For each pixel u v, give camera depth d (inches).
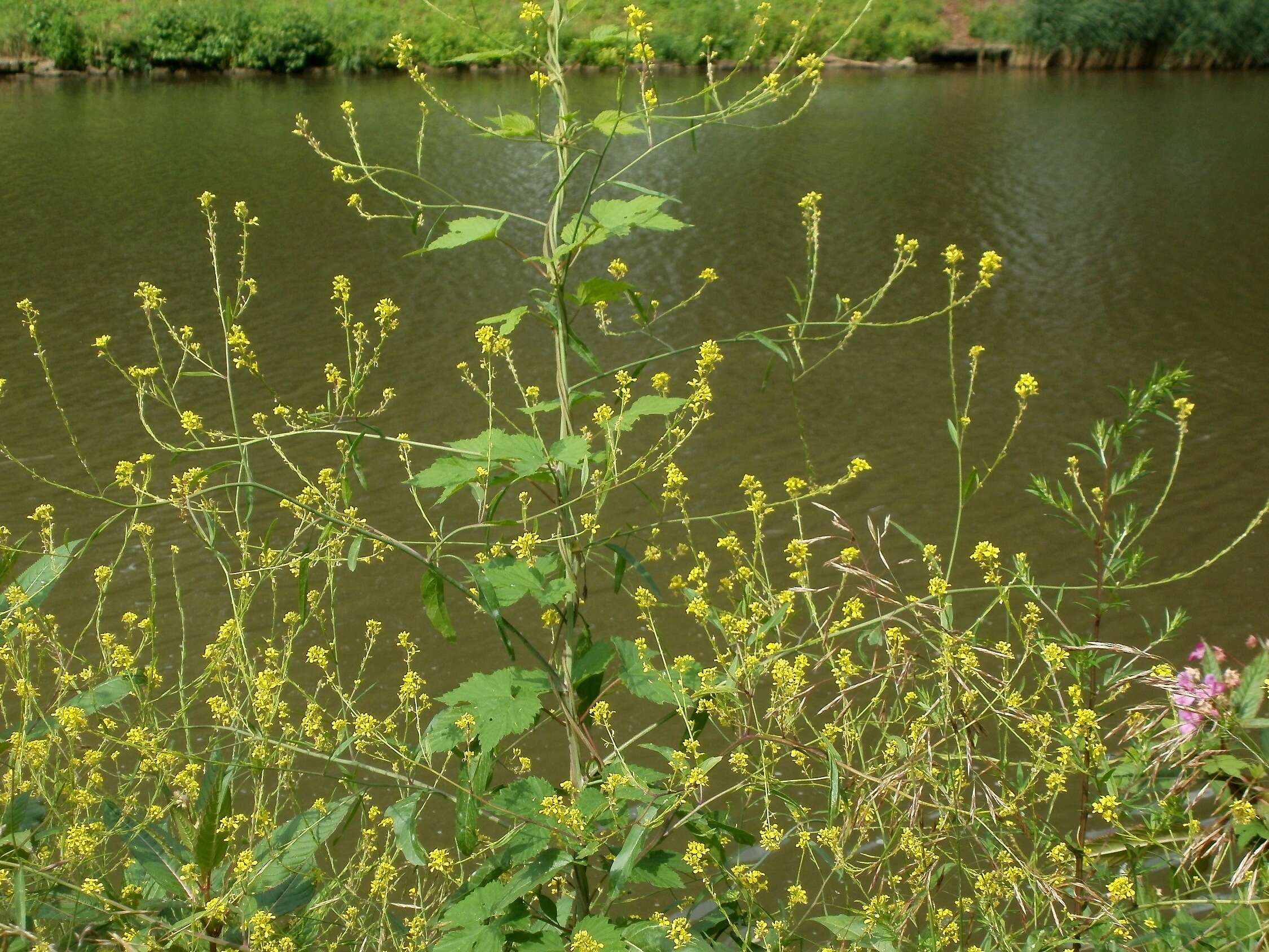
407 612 275.7
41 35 1242.0
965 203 714.2
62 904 88.2
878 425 396.8
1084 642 97.4
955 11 1491.1
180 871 91.7
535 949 90.1
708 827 95.7
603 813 98.0
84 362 443.5
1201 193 746.2
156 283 539.8
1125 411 411.2
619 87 108.0
